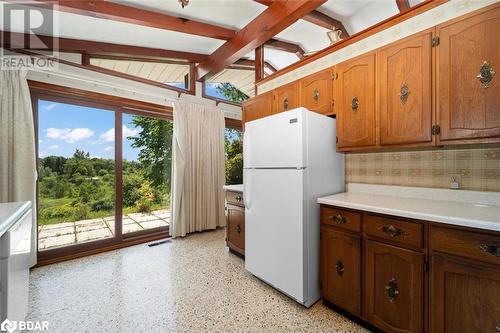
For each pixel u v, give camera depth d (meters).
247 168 2.30
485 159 1.59
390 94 1.73
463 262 1.17
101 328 1.61
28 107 2.36
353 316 1.67
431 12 1.68
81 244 2.86
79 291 2.07
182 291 2.08
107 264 2.63
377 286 1.50
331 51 2.33
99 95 2.95
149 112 3.47
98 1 2.07
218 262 2.70
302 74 2.63
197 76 3.87
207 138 3.88
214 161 3.96
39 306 1.84
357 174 2.25
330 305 1.82
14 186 2.28
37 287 2.13
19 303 1.42
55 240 2.76
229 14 2.52
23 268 1.48
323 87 2.20
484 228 1.10
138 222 3.47
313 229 1.88
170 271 2.46
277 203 1.98
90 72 2.87
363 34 2.06
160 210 3.73
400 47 1.68
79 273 2.40
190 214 3.67
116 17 2.19
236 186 3.10
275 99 2.71
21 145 2.32
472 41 1.37
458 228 1.18
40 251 2.59
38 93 2.56
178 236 3.59
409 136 1.64
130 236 3.31
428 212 1.31
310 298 1.85
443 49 1.48
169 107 3.62
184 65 3.81
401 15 1.82
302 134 1.80
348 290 1.66
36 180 2.48
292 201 1.85
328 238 1.79
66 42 2.68
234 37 2.91
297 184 1.82
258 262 2.19
